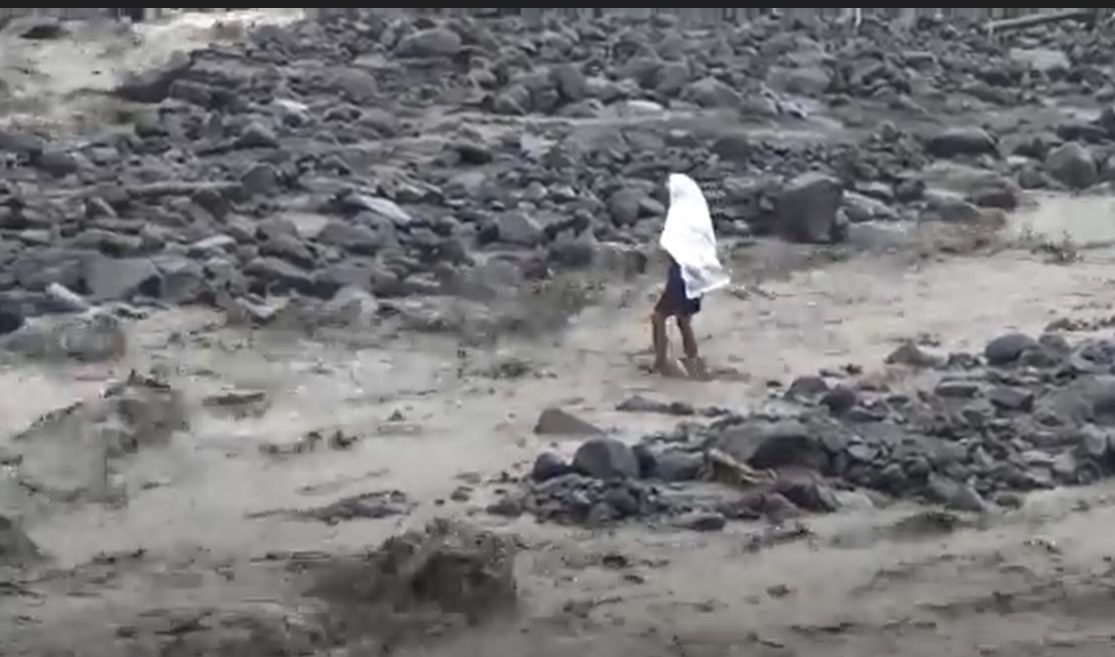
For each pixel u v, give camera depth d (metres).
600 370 28.06
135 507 20.89
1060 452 21.95
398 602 17.14
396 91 49.47
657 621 16.48
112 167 41.22
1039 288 33.88
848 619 16.42
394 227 37.09
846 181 43.09
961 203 41.69
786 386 26.50
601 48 55.28
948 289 34.06
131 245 34.91
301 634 16.16
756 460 21.19
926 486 20.77
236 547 19.23
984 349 27.14
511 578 17.22
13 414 25.25
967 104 52.72
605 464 20.92
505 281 34.59
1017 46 62.00
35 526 20.12
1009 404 23.38
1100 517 19.86
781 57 55.22
